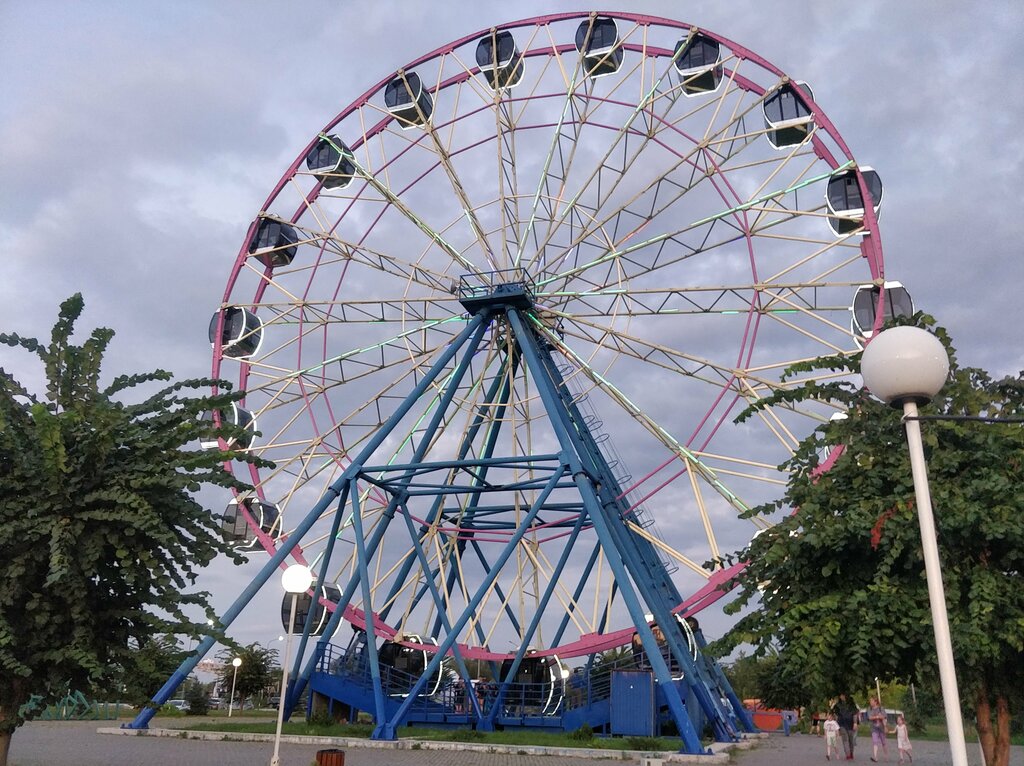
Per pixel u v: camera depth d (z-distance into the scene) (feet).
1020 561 40.88
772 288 119.14
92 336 58.49
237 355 139.44
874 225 115.24
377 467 119.55
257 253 141.69
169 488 55.16
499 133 133.49
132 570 52.70
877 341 32.27
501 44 136.46
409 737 112.06
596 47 131.44
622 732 119.03
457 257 132.36
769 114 121.70
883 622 39.93
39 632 50.88
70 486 51.65
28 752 88.79
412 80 140.05
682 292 122.62
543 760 92.48
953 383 45.91
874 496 43.60
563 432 113.70
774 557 42.55
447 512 142.41
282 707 53.62
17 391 56.13
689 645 121.08
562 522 130.72
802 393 49.83
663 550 118.01
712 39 126.00
